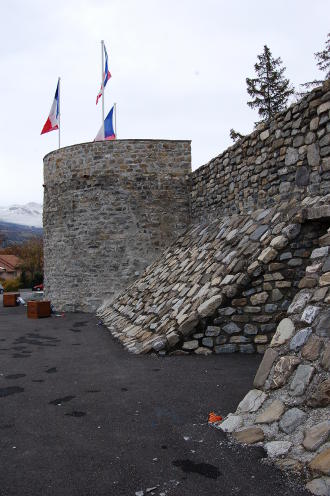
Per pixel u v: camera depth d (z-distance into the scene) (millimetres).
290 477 3184
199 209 13688
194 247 11523
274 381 4355
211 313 7242
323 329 4387
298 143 7938
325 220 7008
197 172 13867
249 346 7203
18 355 7867
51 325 12008
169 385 5594
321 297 4793
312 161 7527
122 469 3428
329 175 7098
